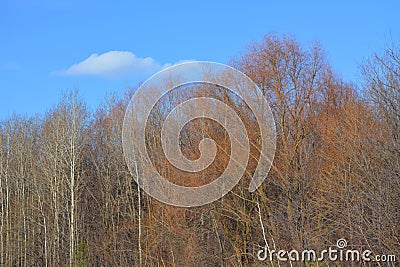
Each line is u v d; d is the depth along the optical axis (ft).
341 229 45.42
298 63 65.92
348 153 47.24
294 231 47.60
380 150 43.16
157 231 65.77
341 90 63.62
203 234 62.49
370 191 42.93
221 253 59.31
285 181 50.57
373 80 46.52
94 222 95.14
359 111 49.60
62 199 93.40
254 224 57.41
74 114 92.94
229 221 61.41
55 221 93.71
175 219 64.13
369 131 46.16
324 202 47.62
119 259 77.92
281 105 59.11
